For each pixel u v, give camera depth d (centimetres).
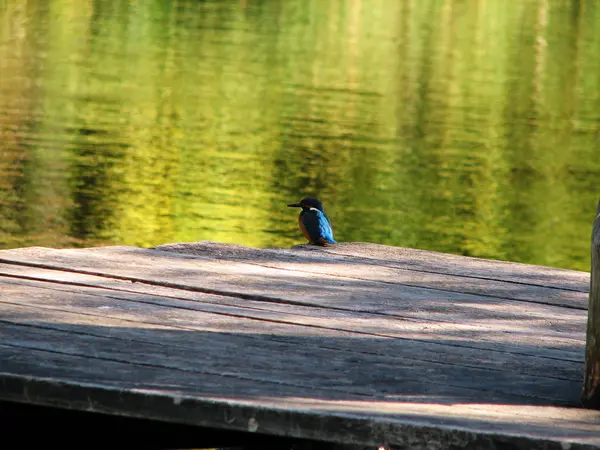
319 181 2011
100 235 1598
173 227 1652
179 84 3167
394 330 452
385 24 5078
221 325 441
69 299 466
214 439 389
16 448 389
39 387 346
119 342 403
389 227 1720
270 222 1716
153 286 506
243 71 3469
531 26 5225
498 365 408
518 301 521
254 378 370
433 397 362
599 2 6334
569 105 3141
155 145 2283
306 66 3656
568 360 420
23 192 1816
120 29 4350
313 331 441
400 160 2231
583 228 1756
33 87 2952
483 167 2217
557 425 334
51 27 4294
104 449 390
